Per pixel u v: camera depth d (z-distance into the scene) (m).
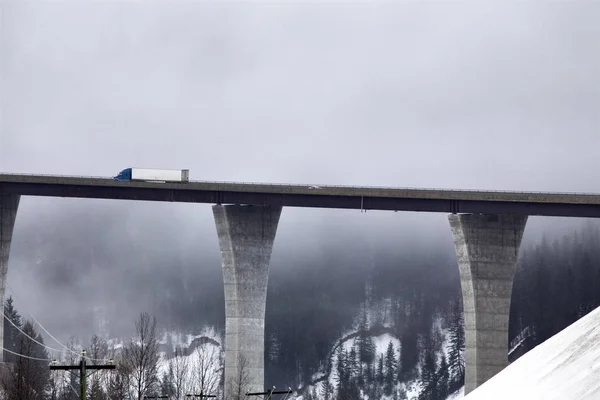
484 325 157.75
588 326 18.16
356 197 157.62
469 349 158.62
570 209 155.12
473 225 157.38
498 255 157.75
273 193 159.25
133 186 159.38
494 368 157.88
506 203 155.88
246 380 157.25
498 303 157.88
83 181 160.38
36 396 125.25
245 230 160.38
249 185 159.12
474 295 157.62
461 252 158.38
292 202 159.00
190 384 160.38
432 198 156.00
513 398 17.53
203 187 159.62
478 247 157.50
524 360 18.75
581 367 17.03
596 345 17.33
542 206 155.25
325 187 157.62
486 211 156.38
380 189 156.38
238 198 160.25
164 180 159.50
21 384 118.44
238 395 139.88
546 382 17.36
